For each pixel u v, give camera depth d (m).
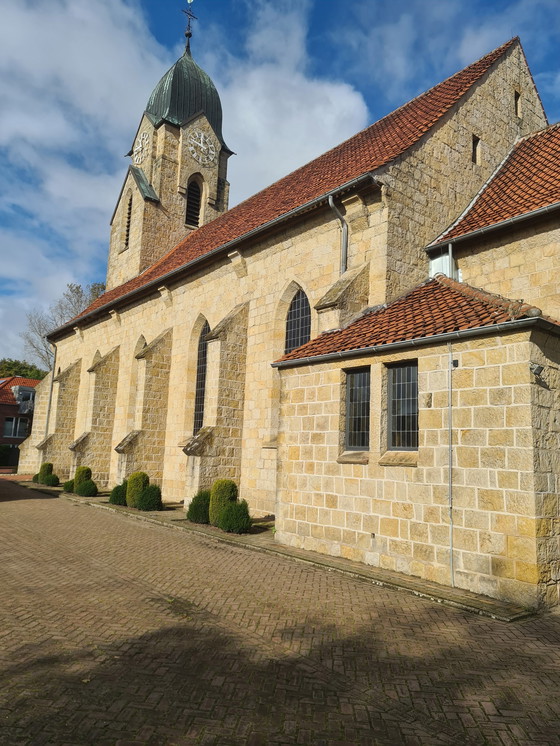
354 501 11.20
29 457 38.22
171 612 7.88
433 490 9.73
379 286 14.34
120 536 14.17
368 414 11.41
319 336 13.75
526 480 8.48
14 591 8.80
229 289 20.77
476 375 9.39
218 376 18.55
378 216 14.80
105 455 27.80
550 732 4.77
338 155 22.53
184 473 22.03
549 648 6.69
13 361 74.12
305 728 4.73
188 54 36.72
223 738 4.52
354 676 5.80
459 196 16.95
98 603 8.25
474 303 10.88
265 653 6.38
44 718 4.74
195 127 34.66
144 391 23.23
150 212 32.88
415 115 18.98
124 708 4.97
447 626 7.43
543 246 12.59
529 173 15.86
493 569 8.68
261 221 19.81
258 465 18.02
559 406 9.18
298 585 9.40
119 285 34.56
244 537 13.81
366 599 8.61
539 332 8.91
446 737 4.66
